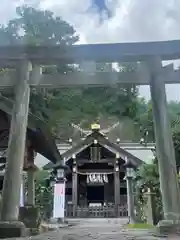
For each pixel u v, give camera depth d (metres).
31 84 6.11
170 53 6.04
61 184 13.77
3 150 8.29
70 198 20.41
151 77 6.10
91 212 17.77
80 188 21.92
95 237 5.07
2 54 6.11
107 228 8.71
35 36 12.88
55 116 15.22
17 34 13.50
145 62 6.33
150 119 15.06
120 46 6.16
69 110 16.53
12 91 6.45
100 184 21.67
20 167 5.39
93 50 6.16
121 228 8.59
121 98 22.48
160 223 5.18
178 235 4.82
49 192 15.16
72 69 13.96
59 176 13.95
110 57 6.15
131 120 24.09
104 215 17.61
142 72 6.14
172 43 6.07
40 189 15.29
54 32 14.13
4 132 7.41
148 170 10.54
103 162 19.67
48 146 7.77
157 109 5.87
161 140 5.68
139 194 12.03
